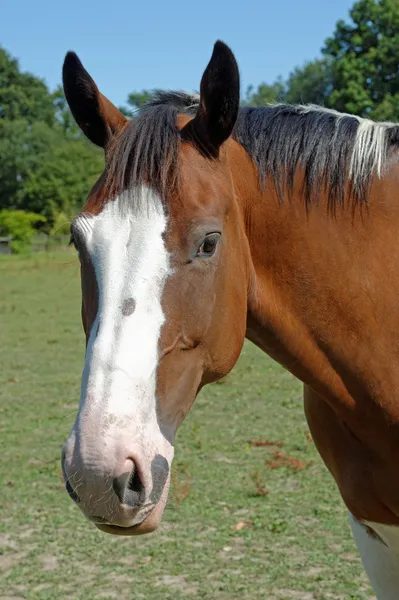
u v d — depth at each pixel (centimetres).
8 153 5034
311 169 224
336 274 223
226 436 614
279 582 369
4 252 3603
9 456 580
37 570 391
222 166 202
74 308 1530
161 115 196
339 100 2244
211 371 200
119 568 390
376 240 228
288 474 521
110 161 194
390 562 239
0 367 928
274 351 231
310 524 439
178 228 184
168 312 182
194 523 443
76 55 208
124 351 174
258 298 222
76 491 166
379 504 230
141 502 171
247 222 223
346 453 239
